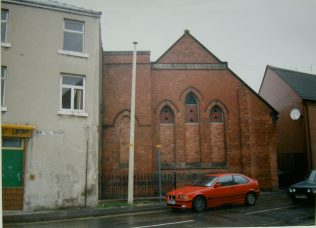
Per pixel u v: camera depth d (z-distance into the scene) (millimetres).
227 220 12078
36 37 16234
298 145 25266
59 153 15953
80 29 17578
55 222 12539
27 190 15188
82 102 16922
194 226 11047
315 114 25344
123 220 12672
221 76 22172
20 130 15109
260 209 14570
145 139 20469
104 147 20234
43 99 15969
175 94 21562
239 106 21906
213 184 14758
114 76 21047
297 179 24328
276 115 22344
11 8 15992
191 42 22359
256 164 21531
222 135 21750
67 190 15875
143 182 19922
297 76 29172
